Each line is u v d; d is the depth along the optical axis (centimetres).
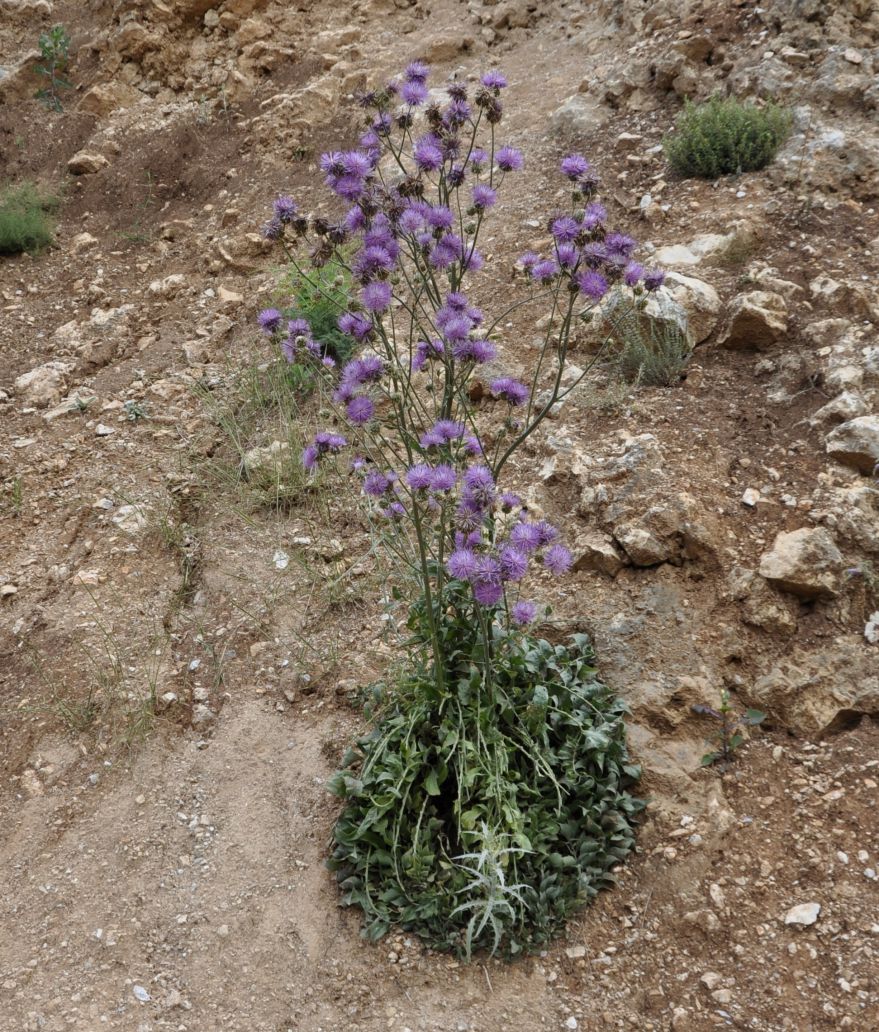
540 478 164
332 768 134
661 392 172
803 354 169
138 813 132
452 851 119
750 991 107
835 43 224
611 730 125
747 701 133
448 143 124
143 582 168
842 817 120
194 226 272
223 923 119
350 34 316
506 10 305
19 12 355
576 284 118
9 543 178
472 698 121
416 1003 110
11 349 237
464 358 113
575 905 116
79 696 148
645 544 143
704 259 193
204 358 225
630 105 249
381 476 121
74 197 295
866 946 108
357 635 153
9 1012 111
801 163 206
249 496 181
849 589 138
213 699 147
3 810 134
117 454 197
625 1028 106
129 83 326
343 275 216
